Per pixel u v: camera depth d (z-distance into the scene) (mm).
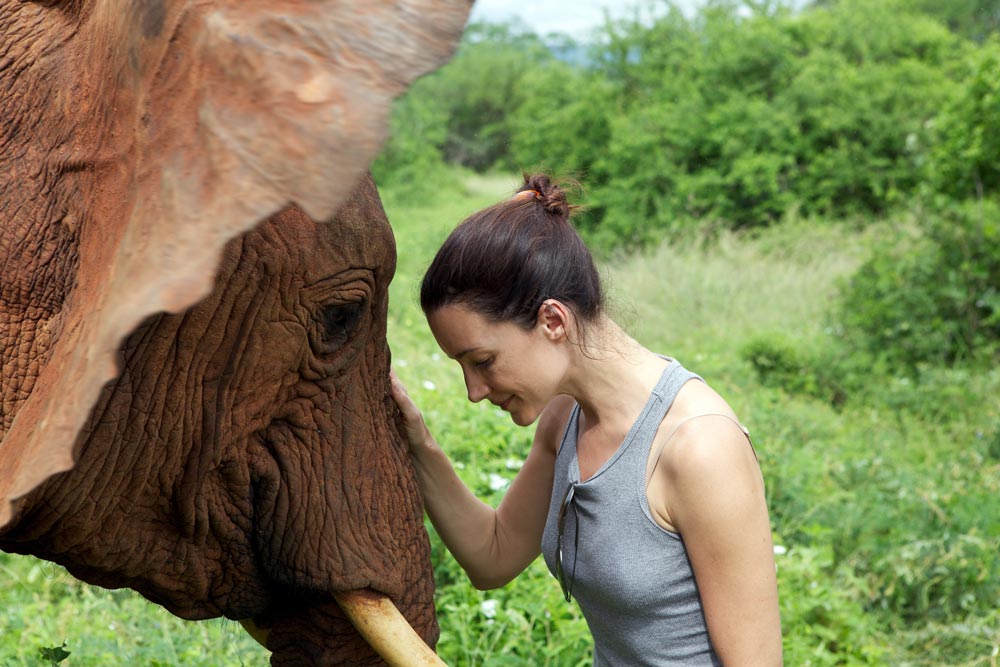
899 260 8906
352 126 1390
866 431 6809
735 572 2051
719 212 13078
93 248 1827
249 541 2311
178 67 1620
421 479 2615
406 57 1437
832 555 4852
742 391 7273
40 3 2053
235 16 1568
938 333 8250
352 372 2340
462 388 6504
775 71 14117
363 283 2225
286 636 2479
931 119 13117
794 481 5469
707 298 10203
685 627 2160
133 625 3861
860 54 15484
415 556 2498
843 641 4430
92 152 1876
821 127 13312
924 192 9281
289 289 2113
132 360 2035
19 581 4191
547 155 14992
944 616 4738
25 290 1960
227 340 2094
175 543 2232
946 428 7059
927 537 5066
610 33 15812
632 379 2168
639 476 2119
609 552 2168
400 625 2379
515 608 3908
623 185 13547
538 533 2635
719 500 2035
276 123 1437
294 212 2090
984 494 5500
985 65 9062
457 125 38250
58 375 1738
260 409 2201
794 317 9703
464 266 2084
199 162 1495
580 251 2146
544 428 2514
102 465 2055
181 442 2119
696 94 13969
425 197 23938
